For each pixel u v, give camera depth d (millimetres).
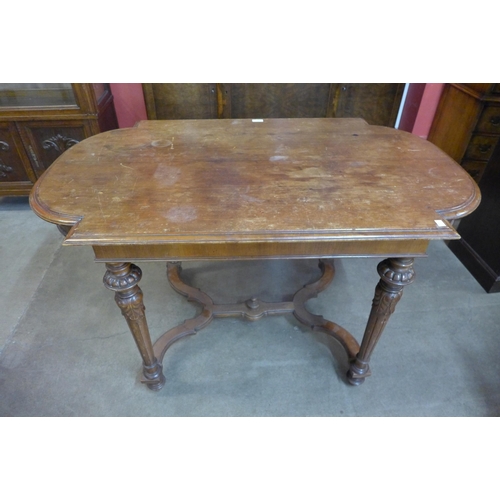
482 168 2391
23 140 2180
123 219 991
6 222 2385
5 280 1947
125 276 1084
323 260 1929
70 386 1479
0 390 1458
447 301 1843
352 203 1062
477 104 2186
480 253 1944
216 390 1475
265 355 1604
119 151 1334
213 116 2389
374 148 1377
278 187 1129
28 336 1662
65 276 1979
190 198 1076
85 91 2039
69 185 1135
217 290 1898
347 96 2348
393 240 993
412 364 1562
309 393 1466
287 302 1719
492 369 1550
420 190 1128
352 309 1809
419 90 2621
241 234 946
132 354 1602
